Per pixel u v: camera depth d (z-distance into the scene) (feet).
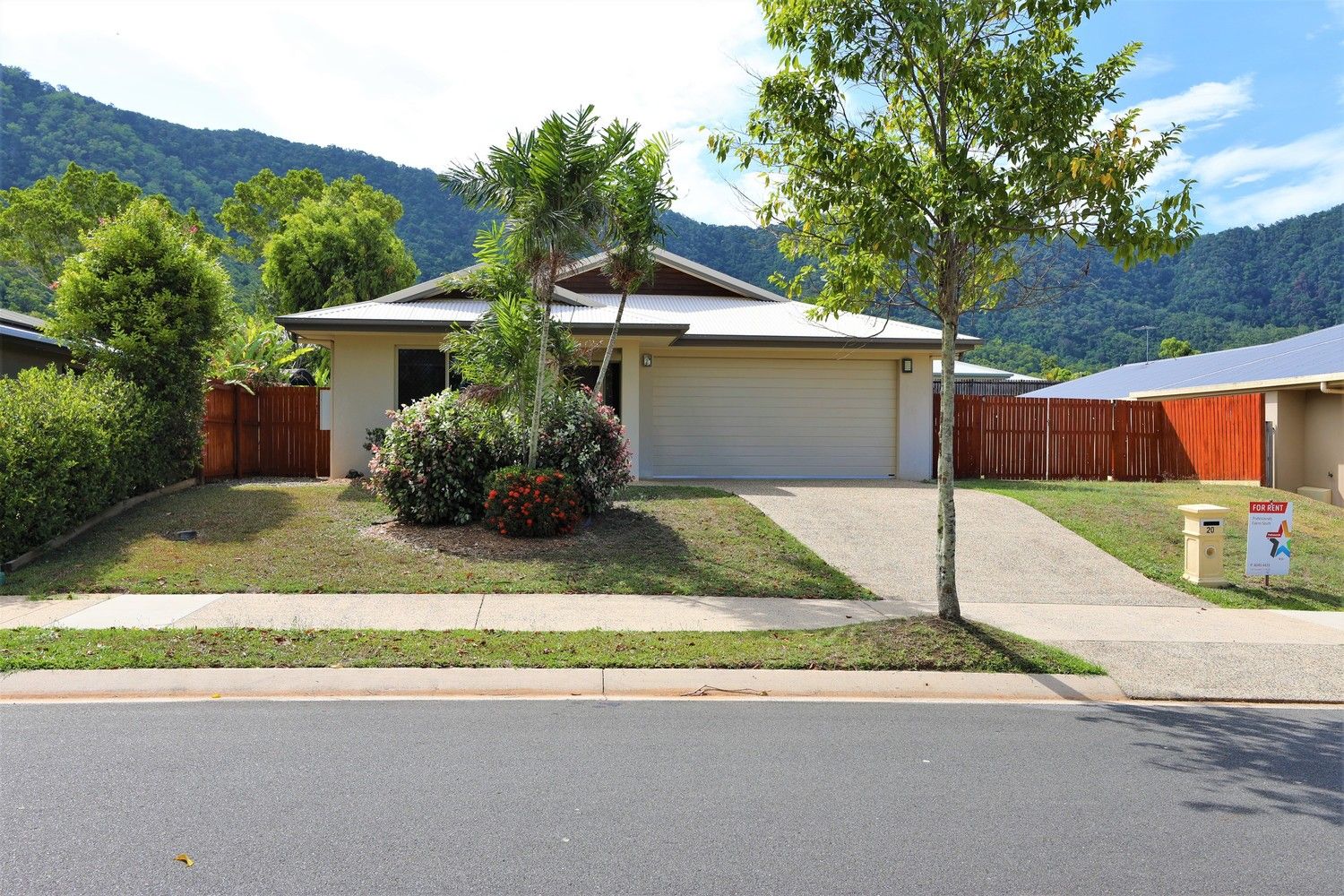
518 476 37.70
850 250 27.20
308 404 59.93
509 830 13.56
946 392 27.04
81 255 44.91
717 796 15.14
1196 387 66.44
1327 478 56.59
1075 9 25.94
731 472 61.57
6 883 11.61
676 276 69.26
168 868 12.09
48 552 33.96
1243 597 34.12
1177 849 13.47
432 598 29.81
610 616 28.09
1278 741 19.16
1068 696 22.62
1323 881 12.51
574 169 36.99
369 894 11.49
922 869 12.57
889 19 25.66
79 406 36.22
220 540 35.81
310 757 16.61
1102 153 23.84
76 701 20.11
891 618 27.73
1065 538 41.29
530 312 40.22
